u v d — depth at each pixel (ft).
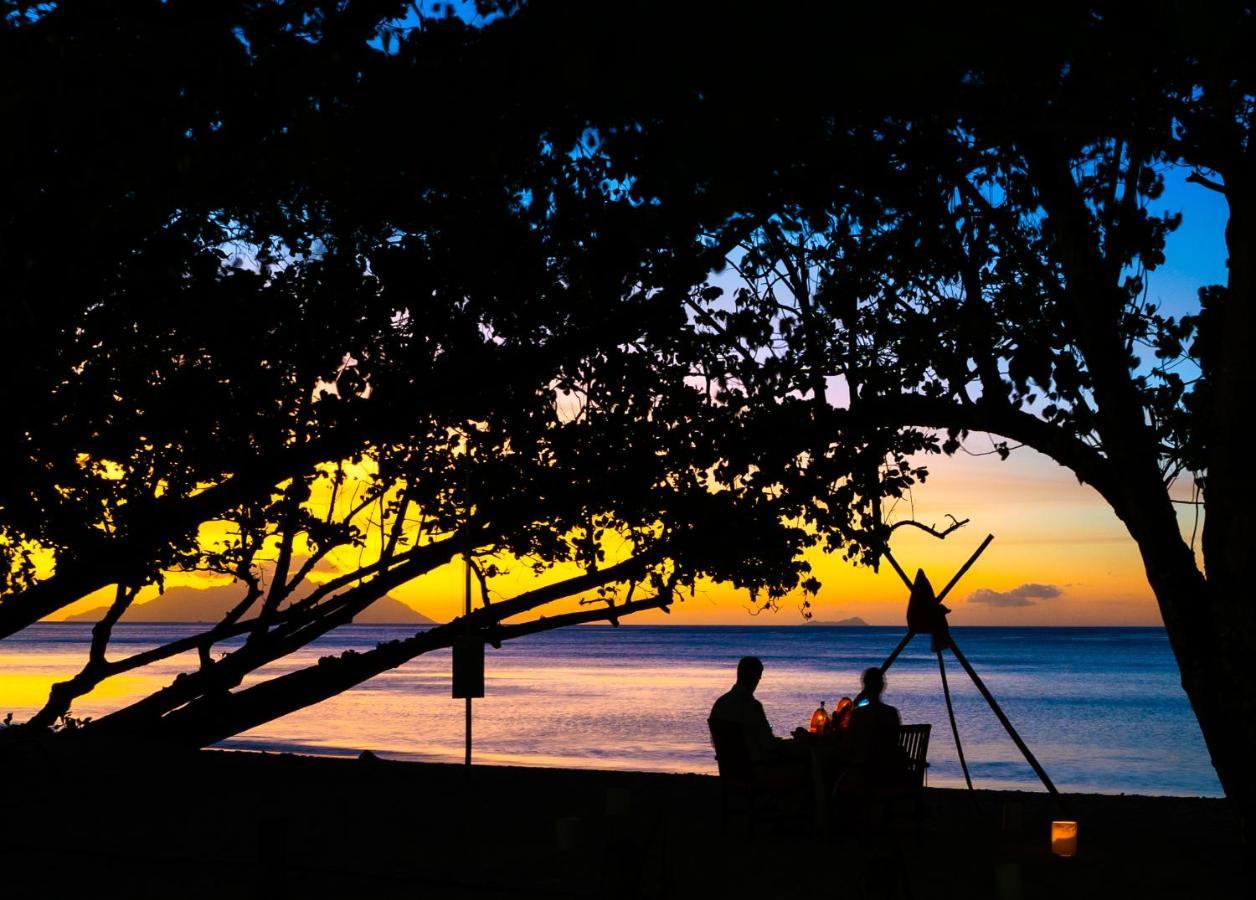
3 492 40.52
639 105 23.93
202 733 61.93
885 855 23.40
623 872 21.34
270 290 42.11
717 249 34.78
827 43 19.11
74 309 35.09
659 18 20.83
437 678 247.09
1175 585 30.40
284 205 40.83
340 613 63.41
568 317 39.93
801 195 30.68
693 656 424.46
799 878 29.35
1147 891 28.04
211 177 31.63
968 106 26.23
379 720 137.28
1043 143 30.12
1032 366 33.91
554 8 23.49
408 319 43.83
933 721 147.33
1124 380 31.22
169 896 26.61
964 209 35.19
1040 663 346.95
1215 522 29.14
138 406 44.24
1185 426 36.52
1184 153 27.78
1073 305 31.78
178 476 49.16
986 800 44.50
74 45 28.55
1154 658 387.34
